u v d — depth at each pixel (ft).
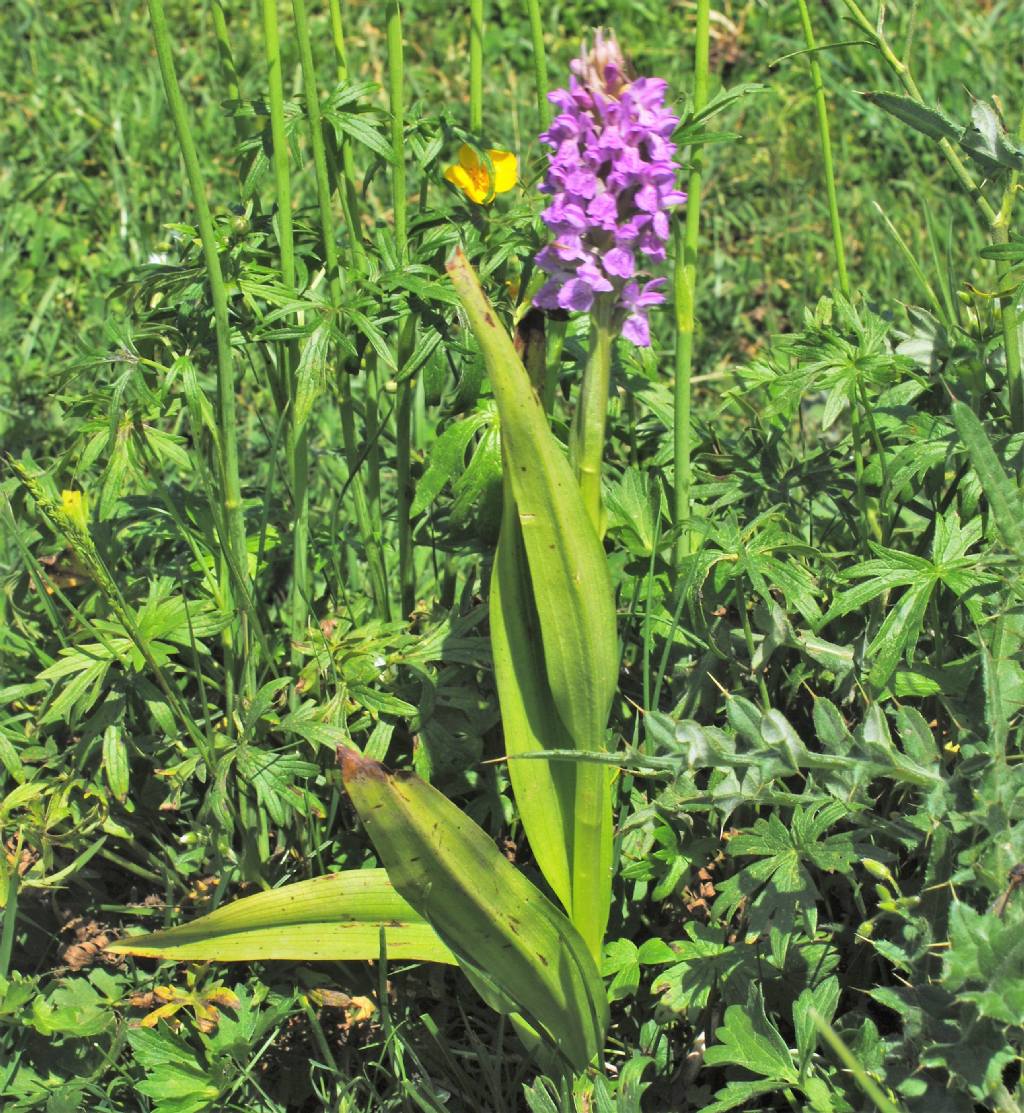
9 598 2.20
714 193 3.77
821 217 3.72
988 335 2.01
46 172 3.73
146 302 2.10
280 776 1.95
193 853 2.08
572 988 1.82
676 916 2.04
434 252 2.02
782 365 2.15
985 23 4.36
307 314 2.01
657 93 1.62
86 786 2.01
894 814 1.95
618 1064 1.96
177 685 2.13
